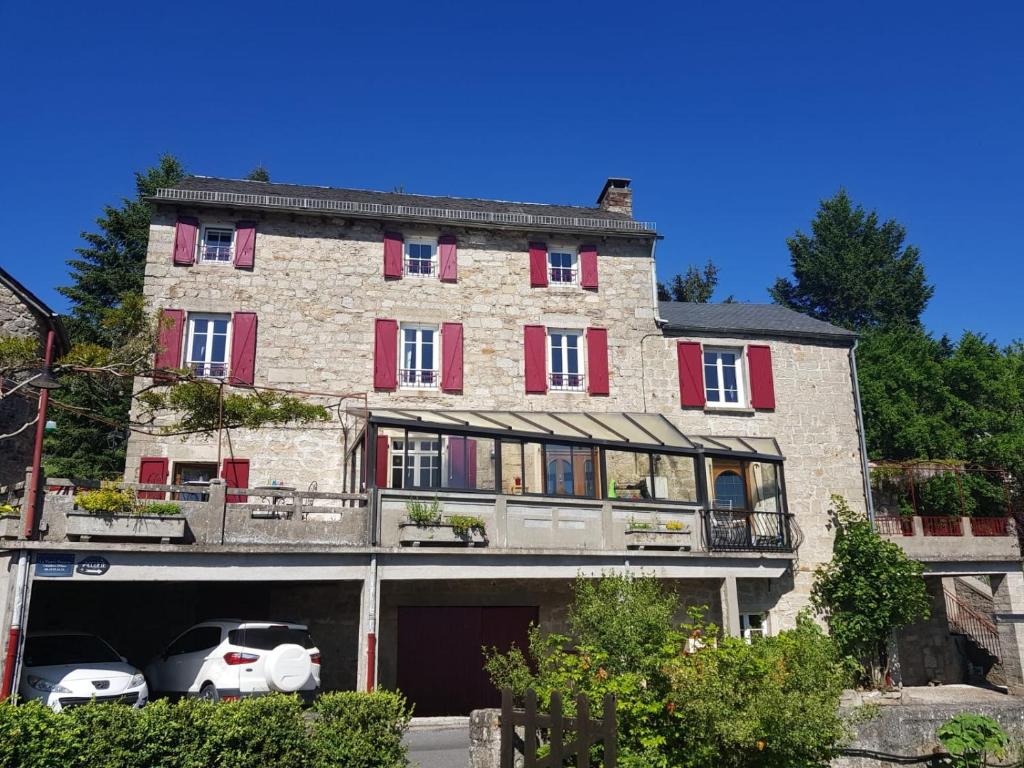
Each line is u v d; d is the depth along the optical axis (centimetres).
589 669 854
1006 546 2125
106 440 2730
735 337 2197
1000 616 1880
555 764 665
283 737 808
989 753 941
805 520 2084
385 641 1669
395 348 1995
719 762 782
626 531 1616
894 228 4538
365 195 2333
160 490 1261
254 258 1981
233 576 1252
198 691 1279
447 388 1992
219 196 1972
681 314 2314
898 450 3058
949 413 3011
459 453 1562
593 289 2159
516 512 1508
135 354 1548
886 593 1920
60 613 1647
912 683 2136
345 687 1656
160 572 1209
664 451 1756
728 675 797
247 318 1928
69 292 2972
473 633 1714
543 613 1758
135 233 3098
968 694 1936
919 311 4356
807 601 2012
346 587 1705
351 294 2017
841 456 2166
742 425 2130
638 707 766
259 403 1623
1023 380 3184
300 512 1345
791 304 4597
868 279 4306
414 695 1656
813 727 785
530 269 2133
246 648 1282
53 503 1177
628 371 2116
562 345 2133
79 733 746
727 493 2031
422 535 1392
